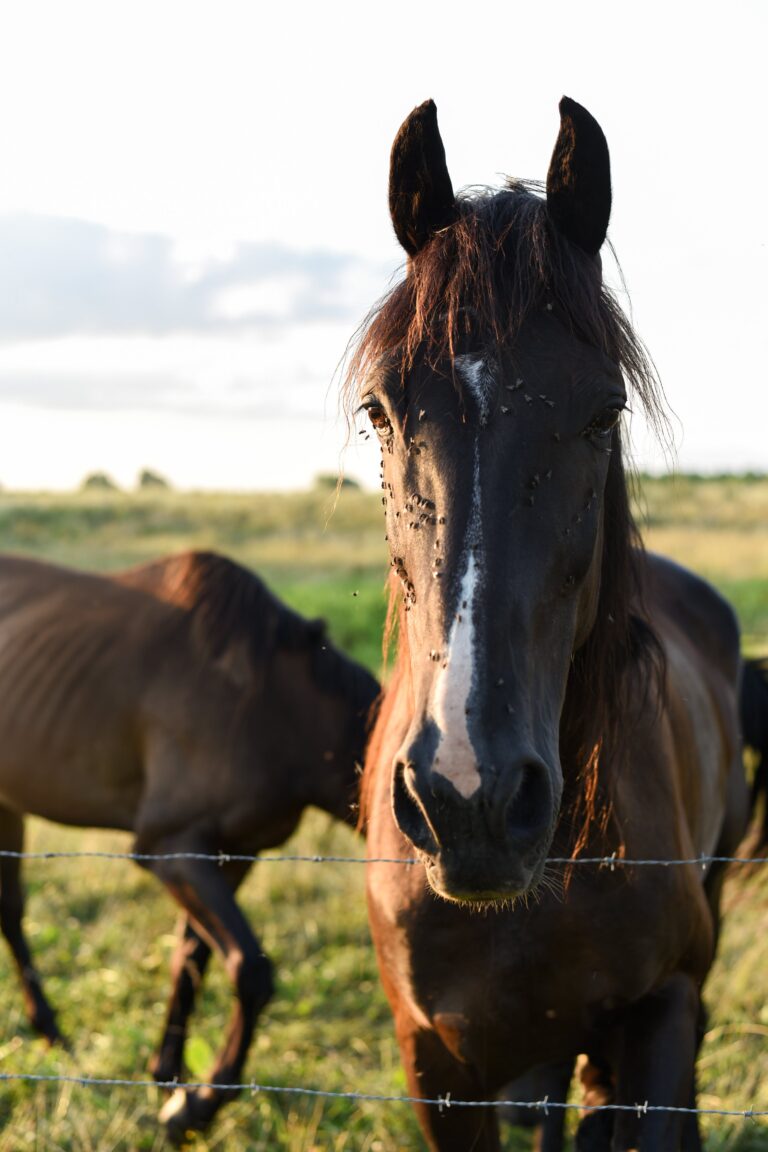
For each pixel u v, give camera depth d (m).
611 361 1.70
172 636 3.95
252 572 4.04
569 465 1.62
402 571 1.69
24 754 4.10
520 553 1.55
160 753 3.87
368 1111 3.37
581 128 1.78
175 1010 3.75
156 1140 3.37
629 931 1.96
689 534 20.27
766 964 4.09
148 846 3.87
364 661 10.16
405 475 1.63
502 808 1.42
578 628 1.76
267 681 3.82
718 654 3.25
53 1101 3.47
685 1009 2.10
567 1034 2.06
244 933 3.57
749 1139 3.18
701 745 2.63
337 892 5.14
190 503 28.22
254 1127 3.41
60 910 5.10
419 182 1.86
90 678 4.00
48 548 23.28
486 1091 2.12
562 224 1.82
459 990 2.00
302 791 3.86
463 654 1.47
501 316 1.64
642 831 2.01
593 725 1.91
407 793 1.56
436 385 1.62
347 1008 4.18
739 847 3.56
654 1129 1.96
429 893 1.95
